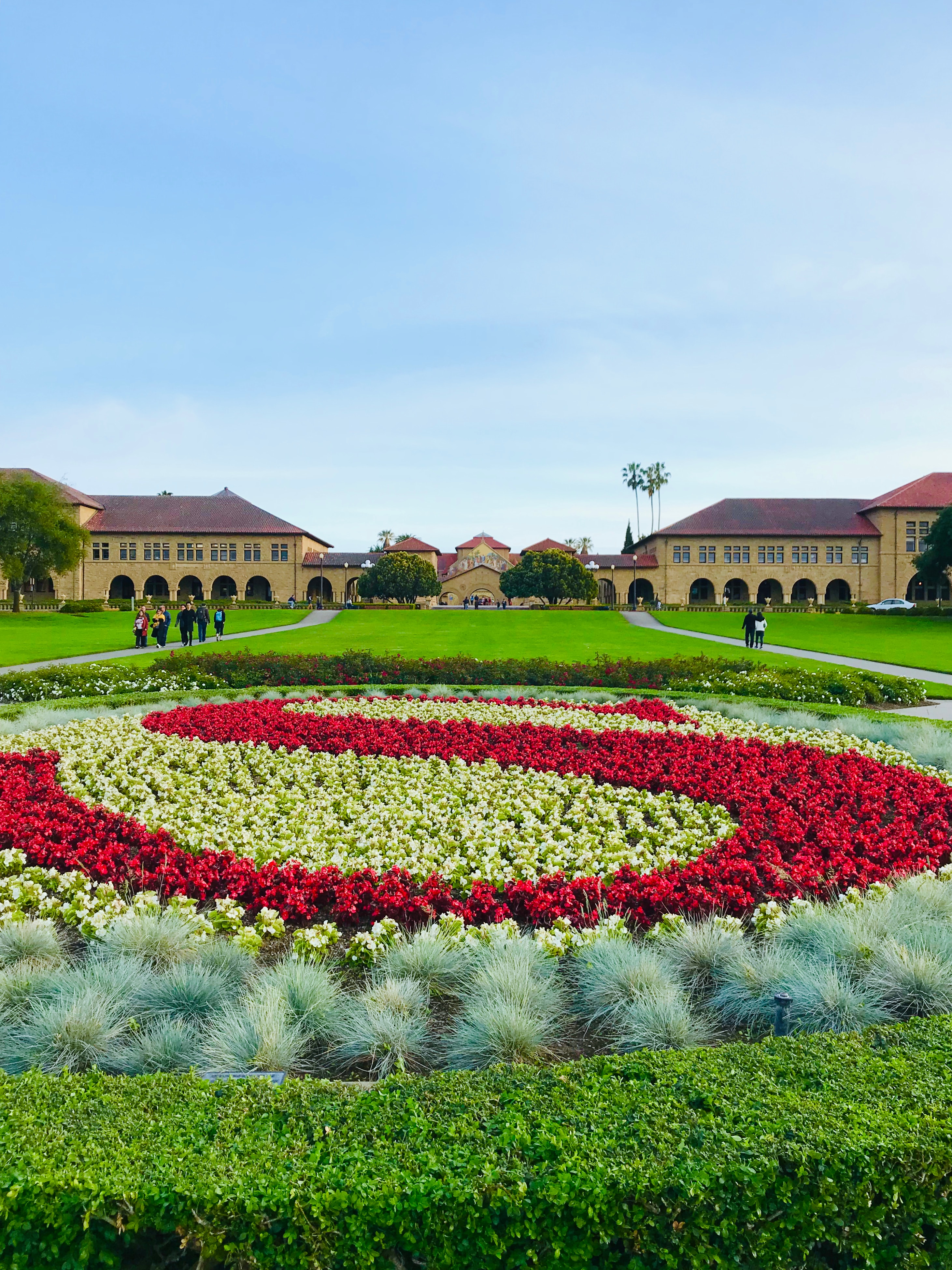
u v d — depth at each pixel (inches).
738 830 282.5
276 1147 110.8
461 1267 101.0
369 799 335.3
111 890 234.2
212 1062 155.6
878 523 3021.7
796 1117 114.0
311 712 545.6
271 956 212.7
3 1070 150.8
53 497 2107.5
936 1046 133.7
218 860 257.6
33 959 197.8
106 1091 123.4
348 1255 100.4
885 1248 107.0
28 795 336.2
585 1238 101.9
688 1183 102.7
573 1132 112.1
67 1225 101.0
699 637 1378.0
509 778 370.0
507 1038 160.6
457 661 732.0
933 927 201.9
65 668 679.7
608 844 277.1
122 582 3006.9
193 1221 101.0
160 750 422.6
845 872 244.2
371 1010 169.2
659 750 421.4
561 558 2901.1
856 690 644.7
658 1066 128.4
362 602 3125.0
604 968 184.9
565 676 697.6
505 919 218.8
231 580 3065.9
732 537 3046.3
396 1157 108.4
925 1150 107.6
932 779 357.1
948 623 1847.9
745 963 187.3
